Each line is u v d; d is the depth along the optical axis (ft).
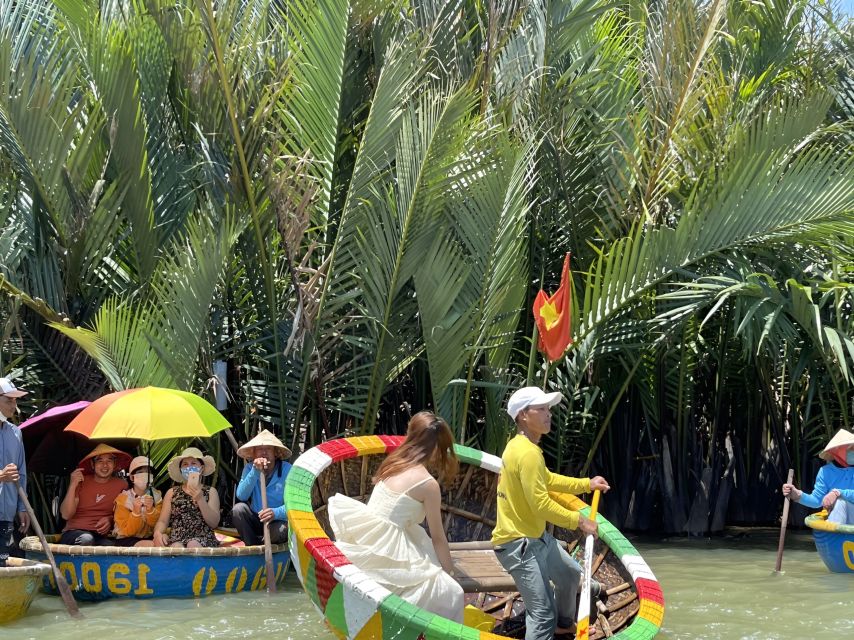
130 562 25.52
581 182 36.35
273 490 28.04
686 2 34.19
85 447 30.78
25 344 33.04
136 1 34.78
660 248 32.09
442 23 36.27
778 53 40.78
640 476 39.99
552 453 37.55
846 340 32.53
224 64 30.66
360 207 31.83
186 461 27.89
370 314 32.81
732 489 41.27
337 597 18.20
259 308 33.76
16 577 22.88
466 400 32.89
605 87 38.09
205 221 32.22
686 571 30.78
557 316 23.97
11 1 33.99
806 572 30.37
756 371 40.22
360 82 35.63
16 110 31.30
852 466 30.68
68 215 32.76
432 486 19.47
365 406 33.37
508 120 35.27
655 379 38.93
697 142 34.78
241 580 26.66
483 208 31.73
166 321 30.83
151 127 34.76
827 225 31.63
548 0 35.88
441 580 18.99
